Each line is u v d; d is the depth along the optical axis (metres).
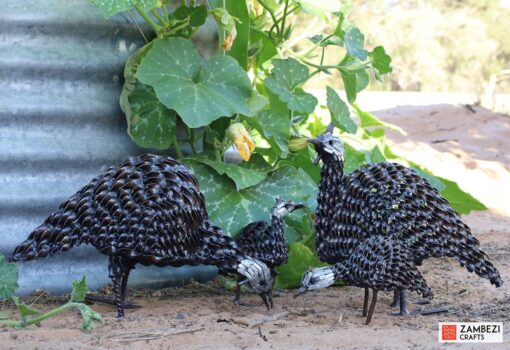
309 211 6.41
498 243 8.18
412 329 5.02
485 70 27.97
